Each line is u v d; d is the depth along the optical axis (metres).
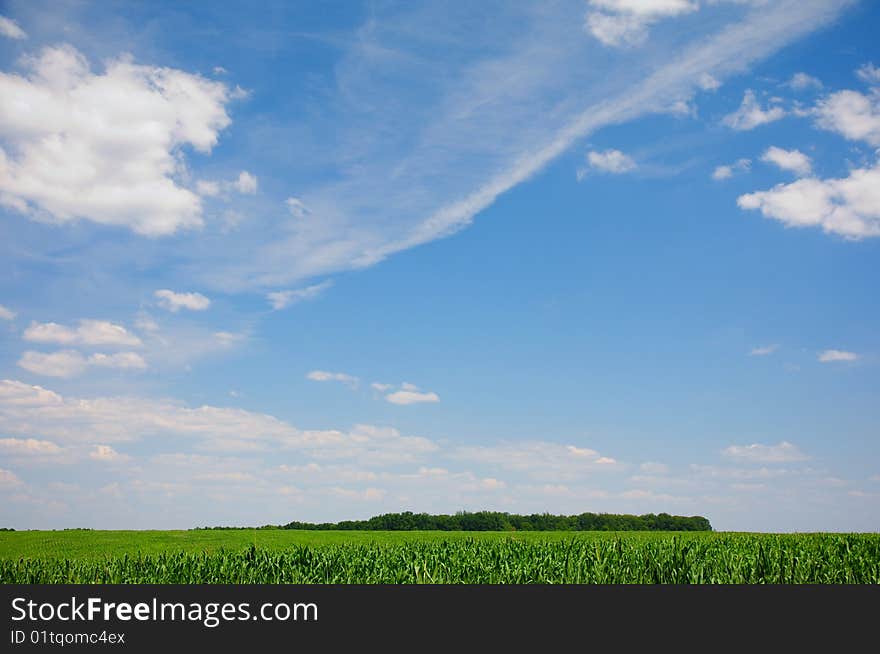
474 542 29.97
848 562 24.55
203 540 37.69
